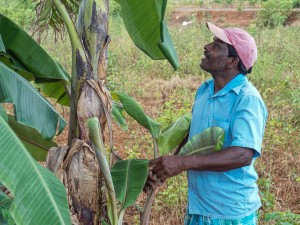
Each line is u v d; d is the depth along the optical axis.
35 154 3.70
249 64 3.17
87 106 2.85
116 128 7.98
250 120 3.04
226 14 23.27
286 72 10.76
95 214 2.93
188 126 3.62
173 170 3.04
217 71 3.19
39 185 2.29
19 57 3.30
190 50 12.55
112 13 17.98
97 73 2.88
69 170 2.87
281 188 5.89
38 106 2.96
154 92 9.88
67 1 3.64
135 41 2.88
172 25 20.56
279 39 13.25
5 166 2.25
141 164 3.18
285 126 7.43
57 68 3.37
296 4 22.94
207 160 3.00
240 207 3.24
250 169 3.25
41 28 3.50
